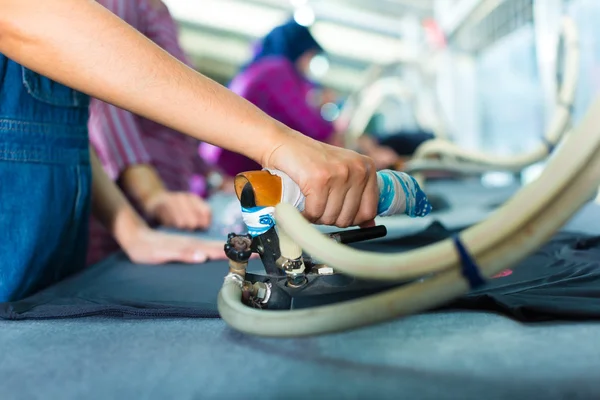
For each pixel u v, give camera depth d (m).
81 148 0.83
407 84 3.24
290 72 2.13
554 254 0.77
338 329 0.38
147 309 0.58
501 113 3.10
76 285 0.76
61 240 0.77
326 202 0.49
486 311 0.51
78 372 0.40
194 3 5.03
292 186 0.49
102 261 1.00
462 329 0.46
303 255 0.54
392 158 2.46
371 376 0.35
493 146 3.24
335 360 0.39
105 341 0.48
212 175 2.59
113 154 1.41
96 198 1.04
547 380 0.33
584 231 1.01
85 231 0.88
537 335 0.43
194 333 0.50
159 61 0.49
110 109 1.39
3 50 0.50
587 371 0.34
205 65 7.29
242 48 6.54
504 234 0.34
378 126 4.28
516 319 0.47
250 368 0.38
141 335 0.50
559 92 1.54
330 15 4.53
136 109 0.51
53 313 0.58
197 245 1.00
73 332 0.52
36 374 0.40
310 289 0.48
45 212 0.72
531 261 0.74
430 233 0.96
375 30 4.81
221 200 2.11
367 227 0.55
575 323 0.46
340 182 0.48
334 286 0.49
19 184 0.69
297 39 2.42
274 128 0.50
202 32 5.95
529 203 0.34
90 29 0.48
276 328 0.40
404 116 4.00
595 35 1.91
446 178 2.98
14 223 0.69
